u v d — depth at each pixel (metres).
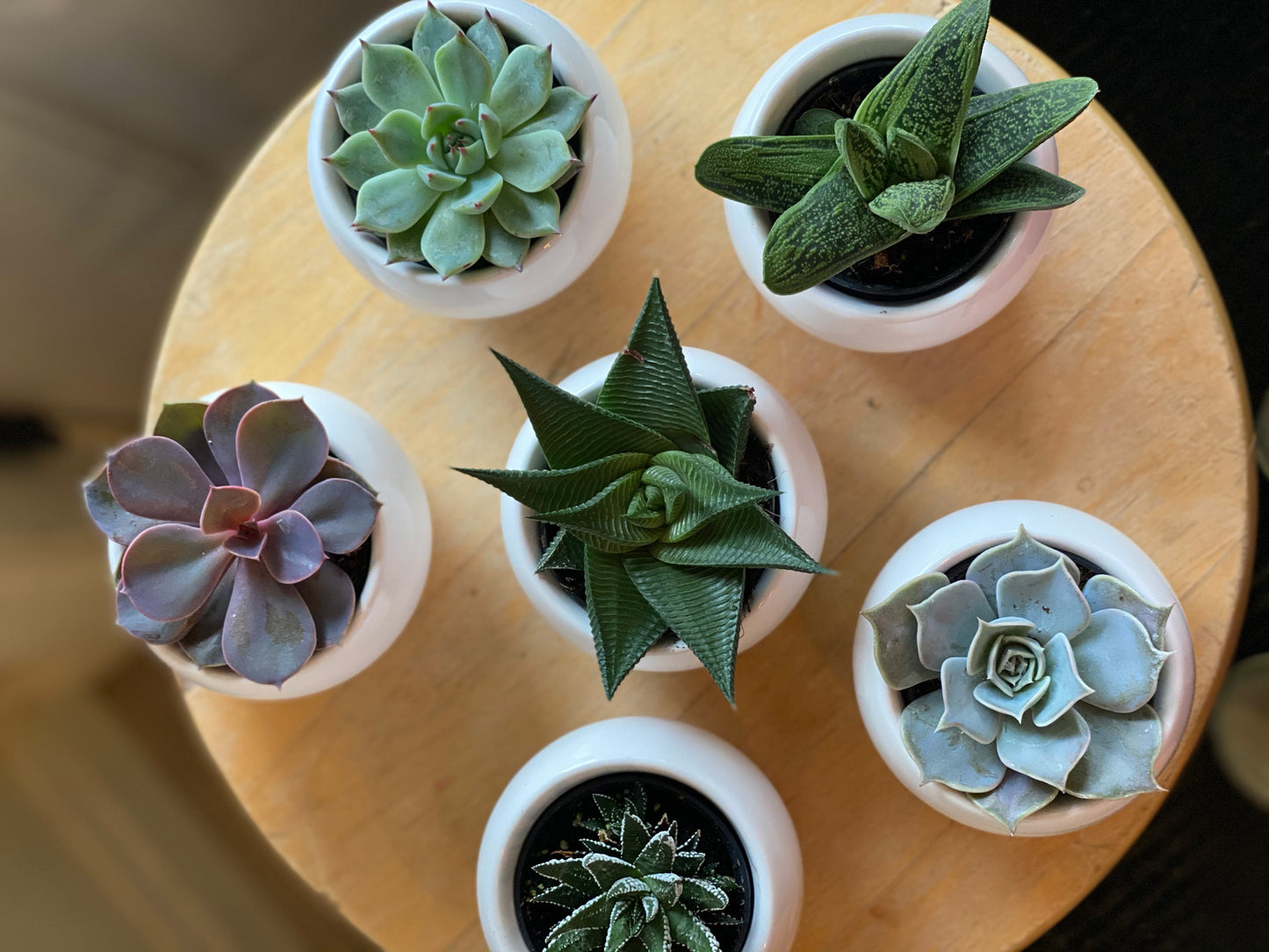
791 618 0.33
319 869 0.34
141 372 0.55
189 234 0.55
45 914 0.54
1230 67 0.48
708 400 0.26
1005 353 0.33
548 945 0.27
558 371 0.35
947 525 0.29
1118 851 0.32
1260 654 0.48
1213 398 0.32
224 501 0.27
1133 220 0.33
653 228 0.34
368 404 0.35
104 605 0.54
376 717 0.34
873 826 0.33
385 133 0.29
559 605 0.28
